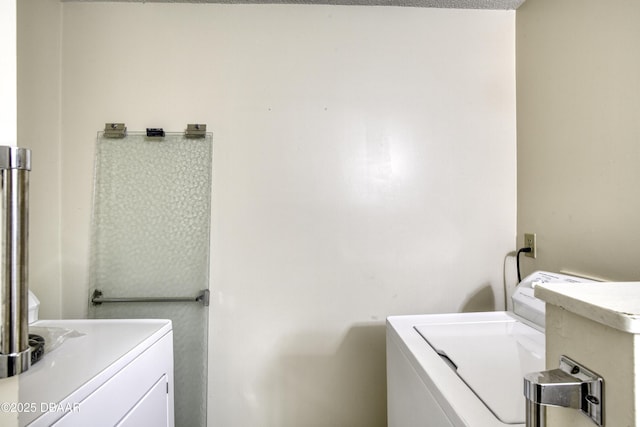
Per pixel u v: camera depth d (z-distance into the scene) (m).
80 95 1.63
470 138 1.74
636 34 1.10
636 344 0.36
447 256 1.73
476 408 0.72
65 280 1.63
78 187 1.63
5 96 0.56
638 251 1.10
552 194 1.49
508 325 1.28
